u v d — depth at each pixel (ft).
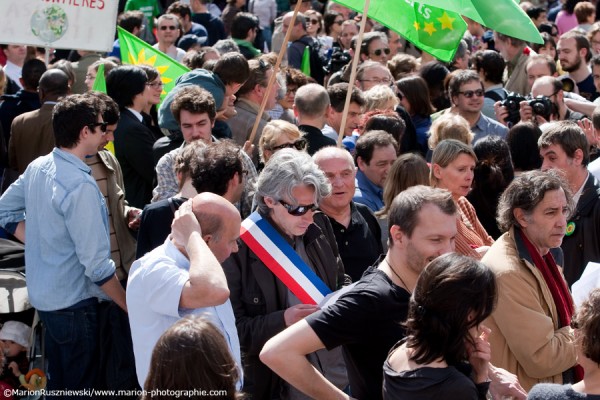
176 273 14.76
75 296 20.31
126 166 27.30
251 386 17.16
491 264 16.57
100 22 31.53
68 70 33.14
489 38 50.24
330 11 56.70
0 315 22.30
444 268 12.35
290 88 34.17
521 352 16.15
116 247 22.80
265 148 23.11
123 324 20.63
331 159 20.24
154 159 25.72
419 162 22.17
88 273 19.94
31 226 20.49
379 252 21.38
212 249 15.26
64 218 20.01
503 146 23.49
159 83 29.71
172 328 11.10
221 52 37.63
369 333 14.02
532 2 70.28
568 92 36.01
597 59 36.37
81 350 20.45
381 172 24.25
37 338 22.12
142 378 15.08
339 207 20.40
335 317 13.91
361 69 36.06
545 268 16.56
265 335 16.78
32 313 22.49
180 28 48.83
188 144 21.29
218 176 18.06
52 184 20.11
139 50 34.55
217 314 15.33
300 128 27.35
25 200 20.85
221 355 11.01
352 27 49.73
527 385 16.48
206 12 55.47
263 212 17.48
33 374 21.86
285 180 16.92
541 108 30.04
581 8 52.65
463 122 27.02
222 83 27.37
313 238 17.88
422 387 12.30
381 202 24.21
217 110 27.14
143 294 14.94
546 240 16.57
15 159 28.86
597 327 12.21
